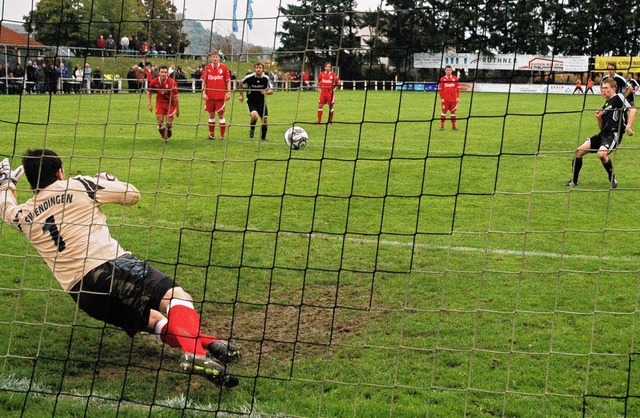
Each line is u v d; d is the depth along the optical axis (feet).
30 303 16.87
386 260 20.75
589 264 20.44
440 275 19.44
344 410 12.23
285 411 12.18
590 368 13.88
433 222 25.48
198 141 46.62
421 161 39.55
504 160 40.24
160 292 13.23
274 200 28.76
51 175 13.91
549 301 17.43
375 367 13.94
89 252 13.37
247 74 46.65
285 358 14.38
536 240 23.24
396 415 12.07
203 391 12.93
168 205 27.40
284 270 19.74
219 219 25.38
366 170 36.32
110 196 13.92
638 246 22.54
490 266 20.26
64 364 13.26
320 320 16.33
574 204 28.84
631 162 40.24
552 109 68.74
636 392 12.92
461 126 60.59
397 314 16.69
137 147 43.39
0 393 12.53
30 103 63.77
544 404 12.02
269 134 52.21
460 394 12.84
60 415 11.88
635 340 15.16
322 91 57.77
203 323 16.03
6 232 23.30
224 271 19.62
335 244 22.35
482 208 27.86
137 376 13.47
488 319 16.33
